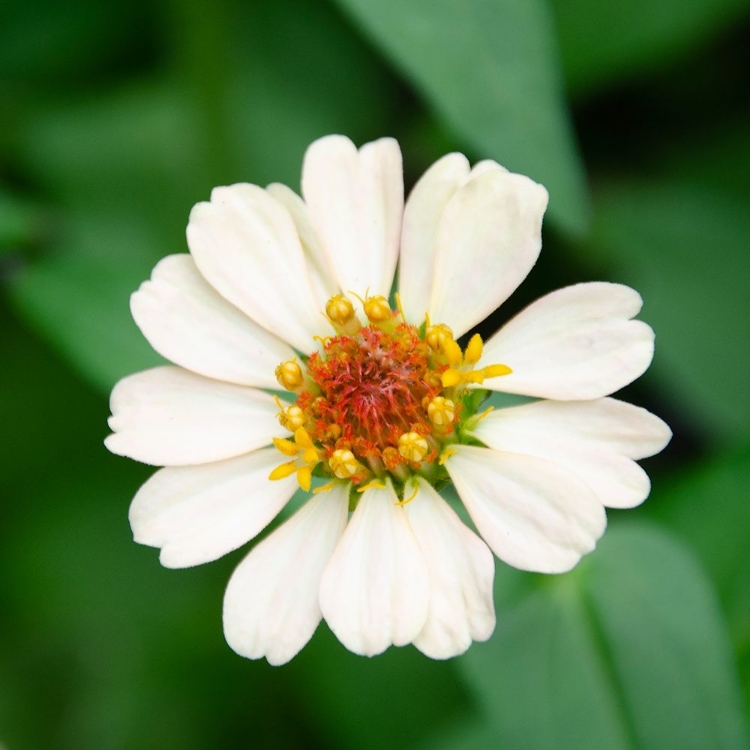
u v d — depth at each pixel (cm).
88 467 31
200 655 30
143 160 32
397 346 25
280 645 23
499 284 24
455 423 24
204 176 31
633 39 30
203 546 24
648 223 31
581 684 25
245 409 24
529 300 30
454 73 25
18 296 28
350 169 25
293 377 25
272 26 32
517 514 24
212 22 30
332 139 25
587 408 24
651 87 31
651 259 31
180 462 24
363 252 25
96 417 31
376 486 24
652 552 26
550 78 25
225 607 24
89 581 30
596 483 23
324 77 32
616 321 24
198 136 31
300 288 25
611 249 31
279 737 30
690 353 30
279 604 24
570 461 24
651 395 30
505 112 25
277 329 25
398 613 23
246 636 24
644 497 23
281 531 24
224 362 24
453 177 25
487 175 24
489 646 25
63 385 31
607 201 31
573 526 23
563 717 25
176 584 30
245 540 24
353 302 25
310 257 25
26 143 32
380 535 24
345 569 24
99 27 32
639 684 25
